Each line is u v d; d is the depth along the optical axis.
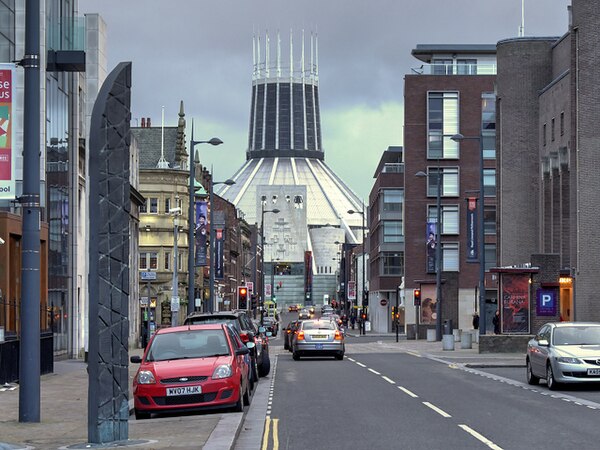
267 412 29.09
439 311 98.44
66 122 63.53
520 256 100.75
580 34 79.50
